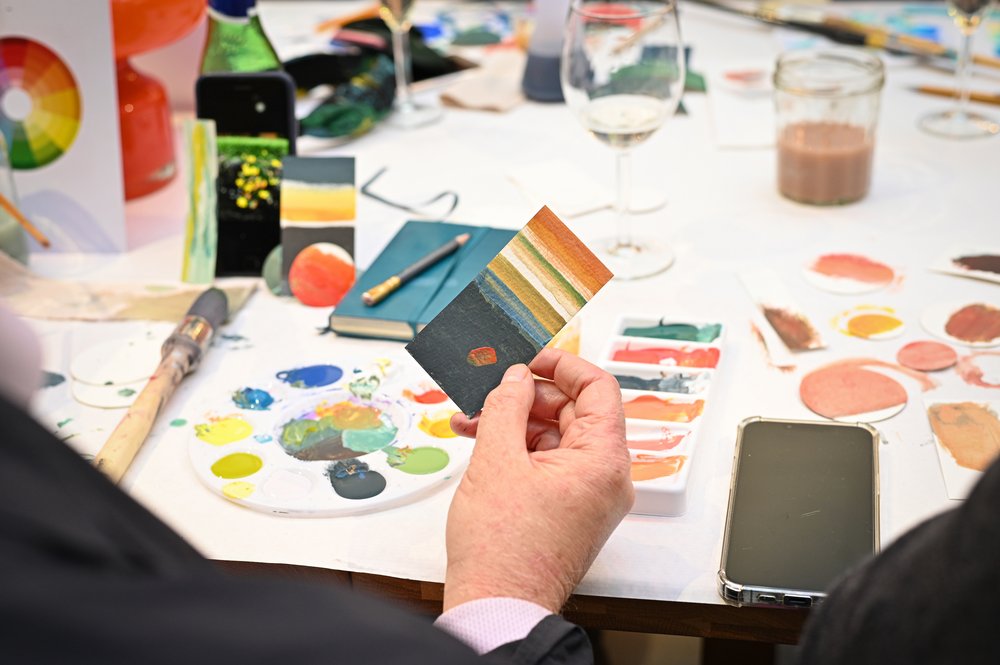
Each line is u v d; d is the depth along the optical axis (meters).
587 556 0.71
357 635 0.40
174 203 1.37
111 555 0.40
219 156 1.19
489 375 0.78
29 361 0.48
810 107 1.24
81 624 0.36
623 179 1.17
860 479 0.82
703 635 0.76
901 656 0.51
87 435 0.92
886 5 1.87
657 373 0.95
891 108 1.54
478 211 1.30
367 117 1.49
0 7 1.19
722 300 1.09
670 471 0.82
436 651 0.41
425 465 0.87
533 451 0.82
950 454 0.85
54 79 1.20
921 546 0.52
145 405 0.92
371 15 1.88
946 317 1.04
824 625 0.56
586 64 1.11
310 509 0.83
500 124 1.55
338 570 0.78
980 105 1.52
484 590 0.67
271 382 0.99
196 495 0.86
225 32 1.28
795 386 0.95
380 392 0.97
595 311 1.09
